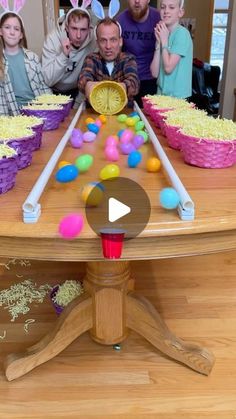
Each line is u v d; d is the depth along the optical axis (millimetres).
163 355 1478
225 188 1041
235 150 1173
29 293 1876
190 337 1577
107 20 2211
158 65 2416
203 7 5953
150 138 1521
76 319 1364
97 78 2297
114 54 2273
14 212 891
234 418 1228
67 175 1081
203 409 1258
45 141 1588
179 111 1626
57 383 1359
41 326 1657
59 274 2035
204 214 882
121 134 1540
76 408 1269
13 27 2160
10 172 1000
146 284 1952
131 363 1443
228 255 2232
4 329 1639
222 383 1351
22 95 2324
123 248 900
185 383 1354
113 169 1112
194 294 1874
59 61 2367
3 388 1339
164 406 1271
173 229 832
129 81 2244
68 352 1499
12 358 1354
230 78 3693
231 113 3805
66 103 1939
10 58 2246
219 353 1487
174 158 1330
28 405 1278
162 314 1722
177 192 912
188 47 2334
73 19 2303
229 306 1784
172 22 2301
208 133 1194
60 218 864
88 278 1347
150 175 1161
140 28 2510
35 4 3400
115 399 1299
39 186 951
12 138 1172
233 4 3455
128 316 1410
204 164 1201
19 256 912
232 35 3549
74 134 1525
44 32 3498
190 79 2443
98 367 1428
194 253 930
